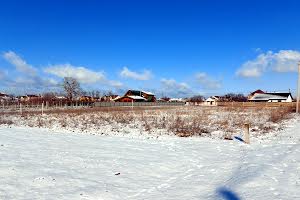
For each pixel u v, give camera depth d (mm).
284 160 11484
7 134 17531
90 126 25375
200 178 9297
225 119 32156
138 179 9125
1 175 8242
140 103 100000
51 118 32281
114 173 9523
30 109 55219
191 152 14016
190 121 28766
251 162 11234
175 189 8172
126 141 17016
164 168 10641
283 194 7246
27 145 13523
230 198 7113
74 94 107750
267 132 22172
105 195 7473
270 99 106125
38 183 7879
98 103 86438
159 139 18484
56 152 12125
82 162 10570
